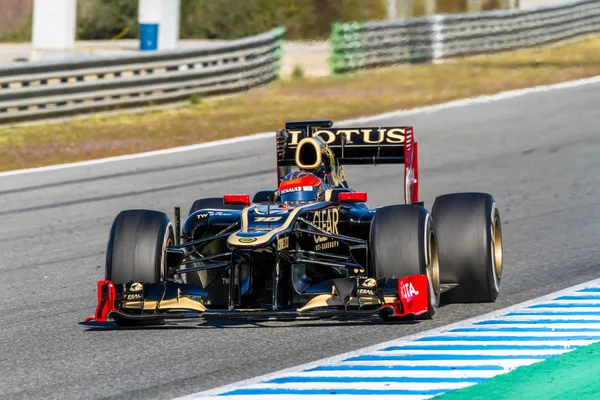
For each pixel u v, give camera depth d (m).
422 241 25.78
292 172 29.33
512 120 74.25
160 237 27.03
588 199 48.06
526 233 41.03
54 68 73.88
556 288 30.98
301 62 118.19
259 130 72.38
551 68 105.75
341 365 22.64
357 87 97.50
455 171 56.44
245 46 91.88
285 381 21.52
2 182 55.41
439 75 104.19
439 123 73.94
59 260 37.97
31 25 148.25
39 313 29.78
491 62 113.81
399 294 25.08
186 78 84.19
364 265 26.95
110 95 78.06
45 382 22.28
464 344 24.20
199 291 26.58
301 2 145.38
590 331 25.19
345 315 25.20
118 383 21.92
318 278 28.53
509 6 153.25
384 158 32.38
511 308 28.12
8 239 42.03
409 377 21.59
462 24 118.12
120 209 47.78
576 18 135.25
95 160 61.66
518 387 20.91
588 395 20.44
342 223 28.58
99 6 140.00
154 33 104.19
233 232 27.67
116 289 26.50
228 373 22.38
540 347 23.81
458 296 28.91
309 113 80.06
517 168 56.75
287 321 27.39
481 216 28.52
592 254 36.53
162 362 23.50
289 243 27.14
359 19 146.75
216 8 141.62
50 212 47.47
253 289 27.33
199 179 55.12
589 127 70.00
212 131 72.12
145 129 72.94
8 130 70.81
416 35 113.50
